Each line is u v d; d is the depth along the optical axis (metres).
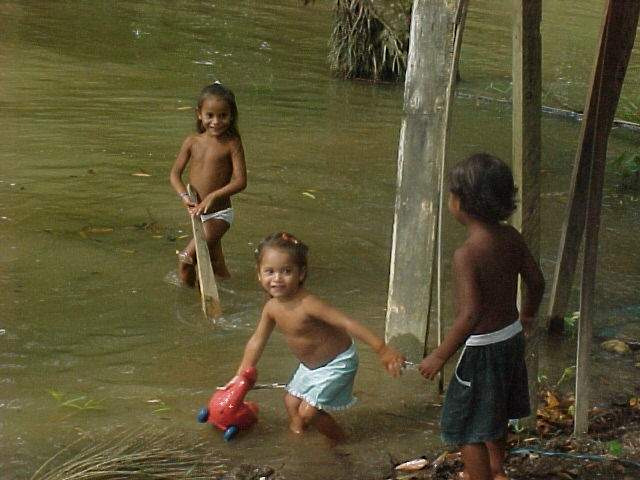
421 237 7.77
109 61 18.41
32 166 12.45
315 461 6.58
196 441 6.74
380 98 17.58
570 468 6.55
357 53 18.83
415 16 7.48
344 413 7.26
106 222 10.88
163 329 8.57
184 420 7.00
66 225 10.71
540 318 9.12
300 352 6.83
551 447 6.84
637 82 19.89
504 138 15.17
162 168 12.76
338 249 10.63
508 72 20.03
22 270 9.52
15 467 6.26
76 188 11.83
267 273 6.76
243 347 8.30
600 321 9.15
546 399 7.63
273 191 12.23
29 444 6.55
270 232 10.95
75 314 8.72
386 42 18.75
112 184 12.05
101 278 9.49
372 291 9.60
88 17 22.38
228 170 9.59
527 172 6.87
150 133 14.17
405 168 7.71
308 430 6.95
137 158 13.05
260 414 7.16
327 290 9.56
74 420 6.91
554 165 14.24
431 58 7.45
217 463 6.46
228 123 9.49
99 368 7.78
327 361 6.77
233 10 24.62
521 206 6.92
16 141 13.34
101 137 13.82
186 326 8.66
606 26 6.35
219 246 9.66
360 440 6.89
